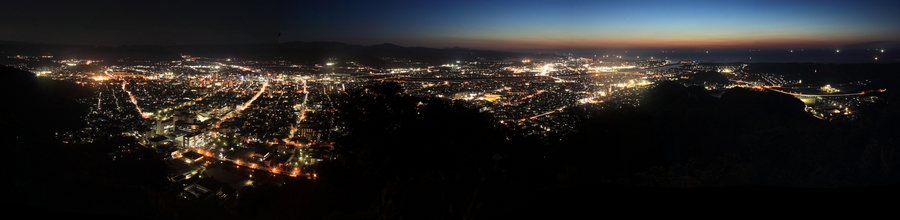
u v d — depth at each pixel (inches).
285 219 186.4
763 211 61.3
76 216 80.0
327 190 192.7
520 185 129.3
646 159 193.9
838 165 183.3
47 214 79.3
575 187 73.1
